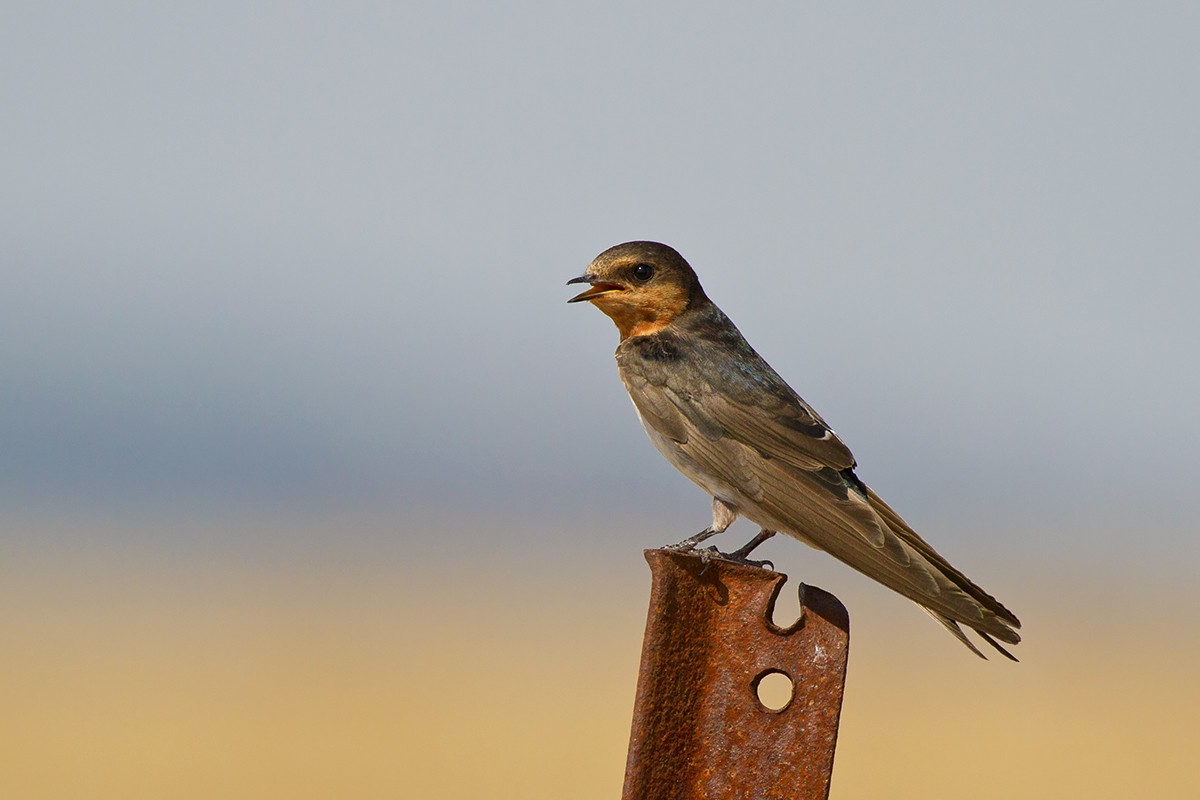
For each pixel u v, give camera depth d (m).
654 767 4.99
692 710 5.04
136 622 25.08
